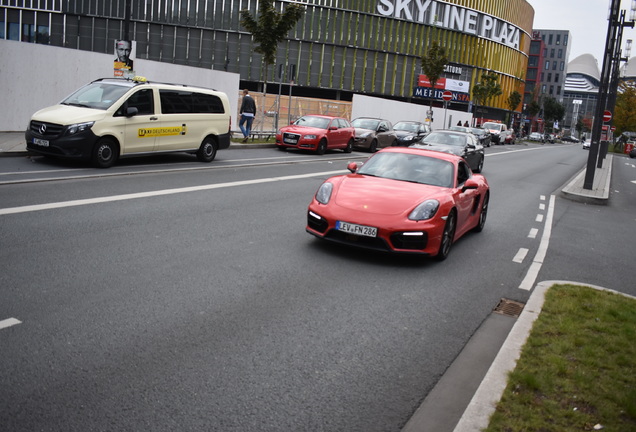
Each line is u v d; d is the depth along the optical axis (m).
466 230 8.66
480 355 4.52
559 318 5.11
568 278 7.07
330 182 7.70
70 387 3.48
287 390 3.68
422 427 3.39
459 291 6.18
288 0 65.94
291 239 7.72
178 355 4.04
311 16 67.38
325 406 3.52
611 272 7.61
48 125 12.04
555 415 3.38
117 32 63.91
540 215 12.27
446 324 5.14
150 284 5.46
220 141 15.76
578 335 4.69
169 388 3.57
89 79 19.88
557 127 156.50
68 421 3.13
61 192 9.41
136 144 13.20
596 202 15.41
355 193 7.29
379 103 39.09
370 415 3.47
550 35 155.88
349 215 6.91
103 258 6.13
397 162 8.36
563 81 157.62
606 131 41.91
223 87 25.59
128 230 7.41
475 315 5.45
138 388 3.54
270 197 10.89
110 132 12.48
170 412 3.30
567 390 3.71
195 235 7.48
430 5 75.00
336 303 5.42
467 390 3.91
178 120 14.26
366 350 4.41
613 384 3.83
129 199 9.38
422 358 4.36
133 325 4.49
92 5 63.44
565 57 155.12
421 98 77.19
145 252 6.50
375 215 6.87
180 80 23.28
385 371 4.09
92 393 3.44
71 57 19.23
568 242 9.44
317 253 7.14
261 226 8.35
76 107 12.73
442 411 3.60
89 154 12.17
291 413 3.41
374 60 71.81
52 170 11.64
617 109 70.00
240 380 3.75
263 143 22.61
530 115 112.69
